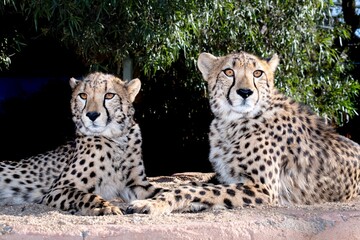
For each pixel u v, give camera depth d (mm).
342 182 8078
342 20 16625
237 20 11094
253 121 7621
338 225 5938
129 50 10727
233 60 7691
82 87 7938
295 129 7855
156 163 16469
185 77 13898
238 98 7465
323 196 7965
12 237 5387
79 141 7957
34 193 8508
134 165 8234
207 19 10273
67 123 15938
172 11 9617
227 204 6934
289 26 11938
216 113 7906
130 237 5379
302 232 5801
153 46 10445
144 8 9617
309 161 7828
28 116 16172
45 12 9547
